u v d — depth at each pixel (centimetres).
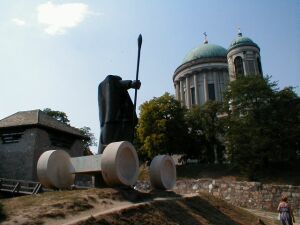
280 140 3612
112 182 1200
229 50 6406
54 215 855
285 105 3825
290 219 1482
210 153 5075
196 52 7888
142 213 1009
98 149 1426
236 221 1350
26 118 3203
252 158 3622
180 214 1144
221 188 3008
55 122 3431
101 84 1495
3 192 2162
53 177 1310
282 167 3778
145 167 4600
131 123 1448
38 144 3025
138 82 1454
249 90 3941
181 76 7856
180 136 4616
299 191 2664
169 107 4612
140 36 1488
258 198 2794
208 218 1229
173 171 1550
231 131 3831
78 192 1113
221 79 7412
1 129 3145
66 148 3416
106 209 984
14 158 3014
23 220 795
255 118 3797
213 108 4994
